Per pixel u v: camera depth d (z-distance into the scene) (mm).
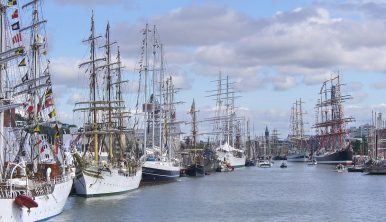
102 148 125562
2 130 67375
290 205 98938
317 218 82500
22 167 66438
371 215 86062
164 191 120562
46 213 72000
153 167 143250
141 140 173375
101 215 79625
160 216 80875
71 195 101688
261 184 150750
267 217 83000
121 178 109000
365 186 143750
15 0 68062
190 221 77125
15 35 70625
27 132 81812
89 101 112812
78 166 98375
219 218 80875
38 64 88062
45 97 82250
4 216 58188
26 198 60156
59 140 89125
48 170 73250
